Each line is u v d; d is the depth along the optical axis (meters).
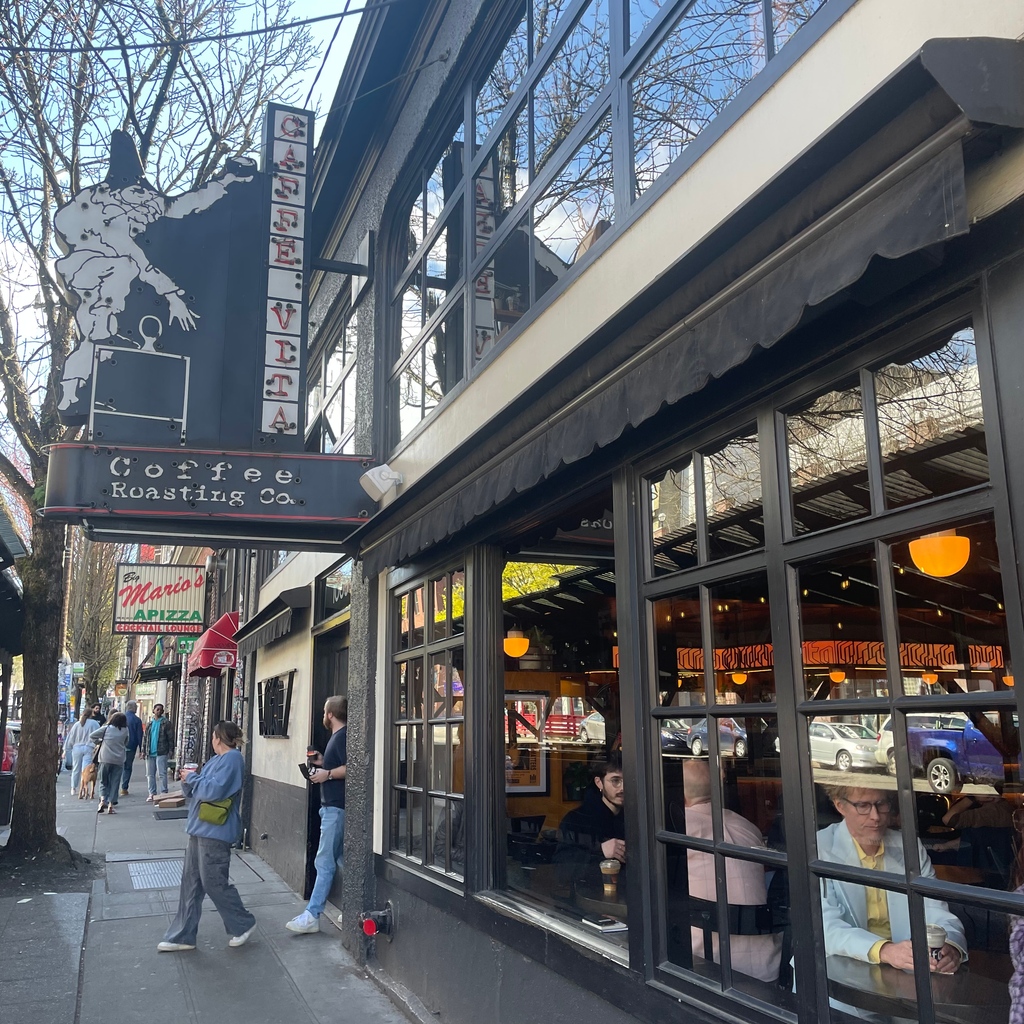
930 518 2.33
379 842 6.47
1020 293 2.13
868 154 2.26
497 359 4.96
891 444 2.53
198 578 17.91
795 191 2.51
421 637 6.04
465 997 4.84
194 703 22.75
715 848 3.03
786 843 2.72
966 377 2.33
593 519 5.20
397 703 6.43
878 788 2.48
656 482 3.59
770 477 2.91
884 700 2.43
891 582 2.45
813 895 2.61
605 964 3.56
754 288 2.63
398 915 5.98
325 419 9.60
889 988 2.41
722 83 3.29
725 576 3.08
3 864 9.53
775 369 2.89
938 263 2.26
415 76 6.46
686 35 3.52
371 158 7.46
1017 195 2.05
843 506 2.68
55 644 10.23
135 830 13.45
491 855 4.90
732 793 3.03
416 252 6.75
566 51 4.53
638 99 3.84
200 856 6.94
